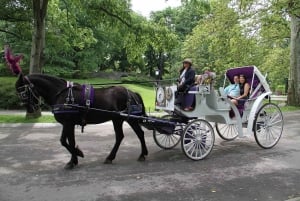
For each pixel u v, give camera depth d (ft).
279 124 35.99
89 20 65.00
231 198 20.20
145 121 28.45
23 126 46.55
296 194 20.89
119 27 62.49
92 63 130.82
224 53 85.76
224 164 27.43
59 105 25.72
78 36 69.62
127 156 29.96
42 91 26.27
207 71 30.30
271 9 71.46
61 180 23.39
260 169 26.07
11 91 72.23
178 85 29.35
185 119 30.09
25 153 31.12
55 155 30.37
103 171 25.45
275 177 24.14
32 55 53.78
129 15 60.85
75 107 25.84
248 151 31.89
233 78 35.86
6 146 34.09
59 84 26.40
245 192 21.17
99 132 42.01
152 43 63.62
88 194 20.77
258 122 33.04
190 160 28.60
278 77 130.41
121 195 20.61
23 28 62.95
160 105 30.73
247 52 84.84
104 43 132.26
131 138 38.14
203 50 111.45
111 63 184.96
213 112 30.83
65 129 25.98
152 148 33.09
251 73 33.58
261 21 74.69
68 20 66.44
